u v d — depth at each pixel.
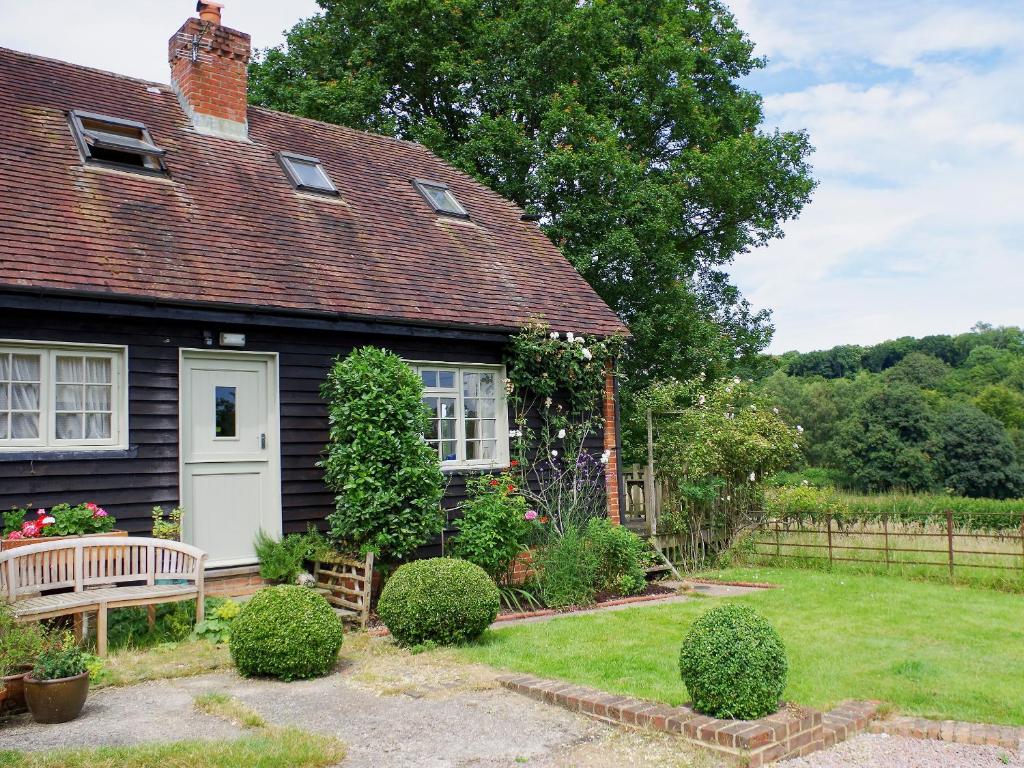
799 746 4.88
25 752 4.55
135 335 8.29
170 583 8.19
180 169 10.36
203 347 8.71
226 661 6.79
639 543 11.32
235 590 8.62
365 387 8.92
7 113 9.59
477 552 9.77
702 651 5.11
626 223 19.05
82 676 5.35
